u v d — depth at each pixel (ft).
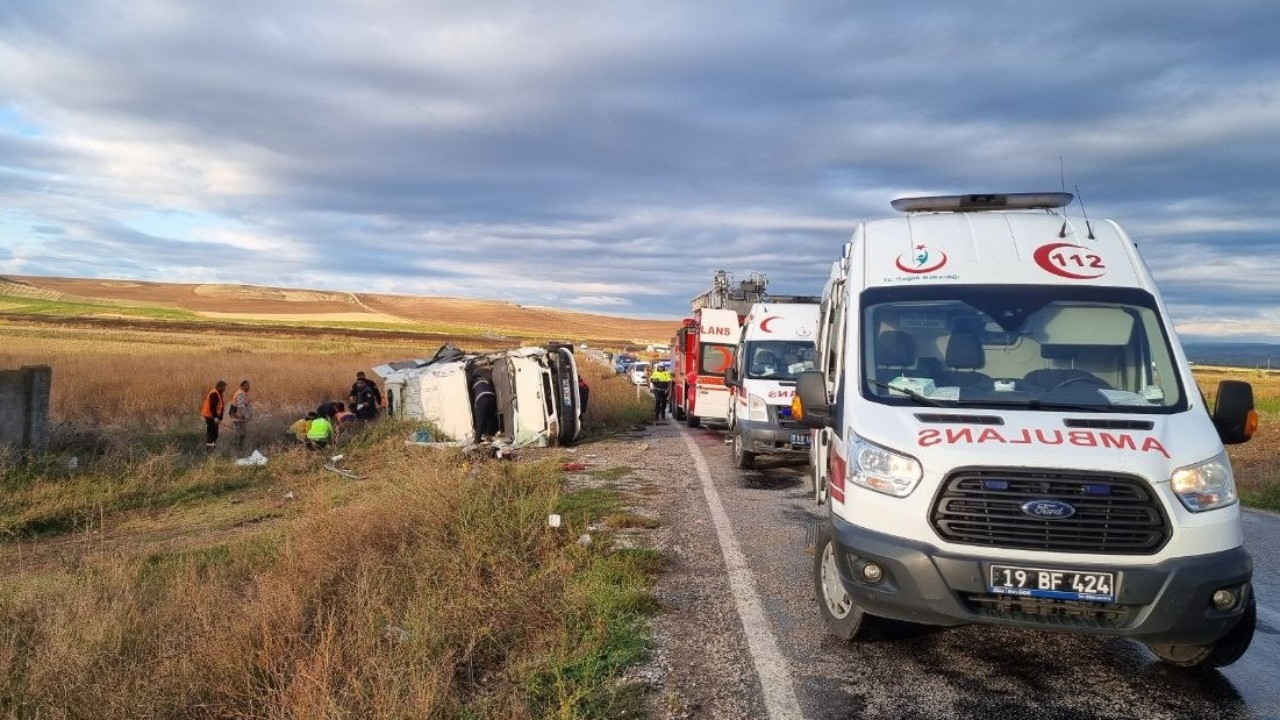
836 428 18.13
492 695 15.01
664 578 22.40
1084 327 17.78
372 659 14.76
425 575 20.74
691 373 70.74
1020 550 14.33
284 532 27.68
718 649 17.28
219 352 137.18
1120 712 14.57
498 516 26.58
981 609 14.52
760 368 44.96
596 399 75.66
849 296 19.69
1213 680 16.06
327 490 37.83
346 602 19.19
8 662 16.44
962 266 19.20
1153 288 18.43
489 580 21.27
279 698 14.57
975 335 17.90
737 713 14.34
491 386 56.44
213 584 20.26
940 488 14.79
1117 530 14.12
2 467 38.86
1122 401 16.51
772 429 41.22
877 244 20.43
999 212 20.84
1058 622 14.24
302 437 52.19
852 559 15.69
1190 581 13.82
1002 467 14.52
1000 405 16.55
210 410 53.26
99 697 15.08
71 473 40.96
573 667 16.06
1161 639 14.10
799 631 18.44
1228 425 16.16
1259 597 22.25
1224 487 14.52
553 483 35.73
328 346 181.37
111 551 27.84
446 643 16.75
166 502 38.78
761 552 25.32
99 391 72.59
